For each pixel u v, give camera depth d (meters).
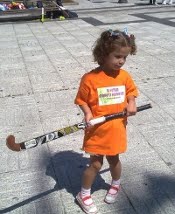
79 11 6.89
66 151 1.74
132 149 1.74
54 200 1.39
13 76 2.89
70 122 2.03
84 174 1.30
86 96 1.20
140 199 1.39
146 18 5.64
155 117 2.07
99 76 1.18
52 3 6.13
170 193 1.42
